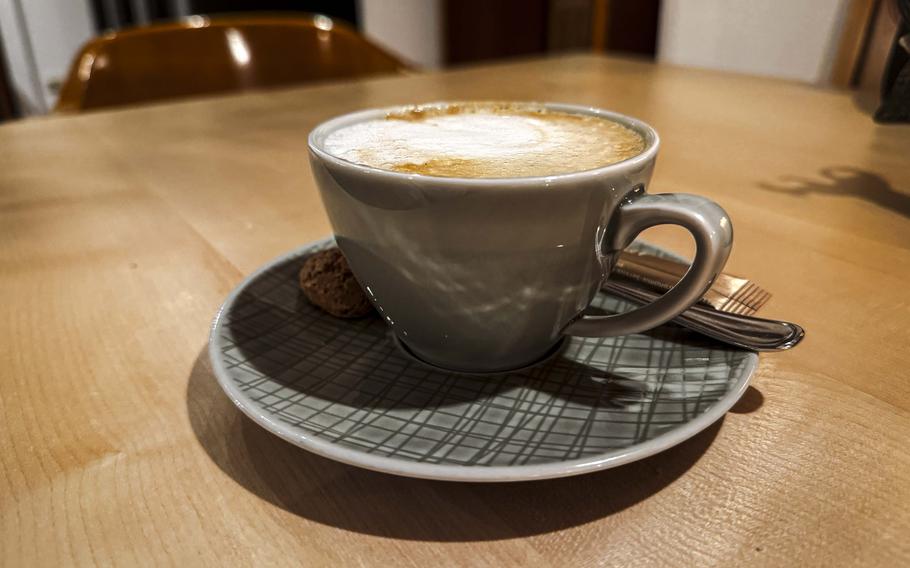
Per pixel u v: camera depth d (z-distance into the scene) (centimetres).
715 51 208
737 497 30
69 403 38
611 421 33
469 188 31
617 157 39
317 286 43
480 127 46
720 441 34
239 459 33
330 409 34
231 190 73
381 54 144
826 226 60
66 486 31
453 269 34
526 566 27
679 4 217
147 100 132
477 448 31
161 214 66
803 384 38
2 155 86
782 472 31
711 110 99
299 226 63
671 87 114
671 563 27
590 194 32
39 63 254
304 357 39
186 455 33
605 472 32
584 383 37
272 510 30
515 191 31
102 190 73
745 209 63
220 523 29
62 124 100
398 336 41
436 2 365
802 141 84
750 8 192
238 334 40
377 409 34
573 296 37
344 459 29
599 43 289
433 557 27
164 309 48
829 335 43
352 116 46
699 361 37
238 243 59
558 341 41
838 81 130
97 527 29
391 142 42
